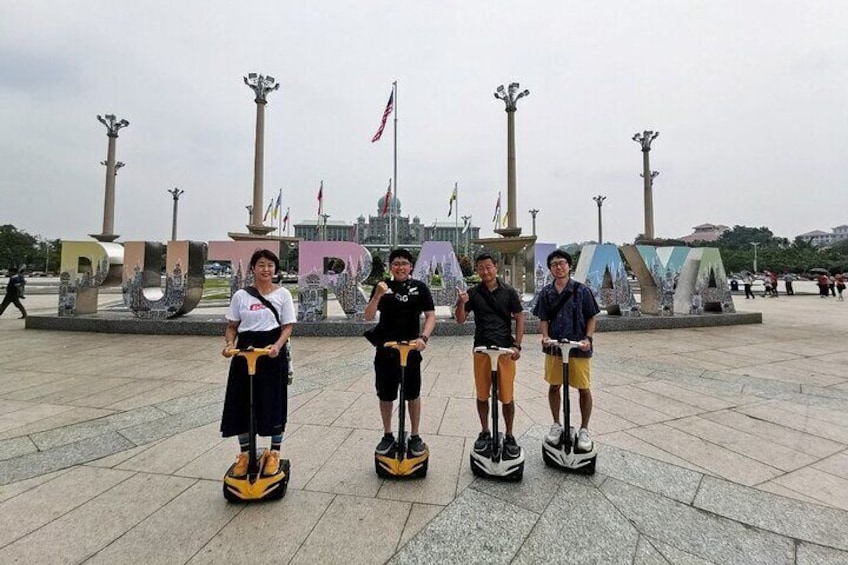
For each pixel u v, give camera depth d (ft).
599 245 35.47
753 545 7.66
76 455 11.21
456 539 7.75
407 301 10.30
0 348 26.61
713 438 12.50
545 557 7.30
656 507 8.84
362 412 14.58
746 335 31.86
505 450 9.87
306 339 29.53
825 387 18.02
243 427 9.18
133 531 7.94
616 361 22.90
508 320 10.63
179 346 27.20
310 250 32.27
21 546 7.48
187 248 32.81
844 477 10.18
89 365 21.90
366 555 7.30
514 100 48.08
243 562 7.10
